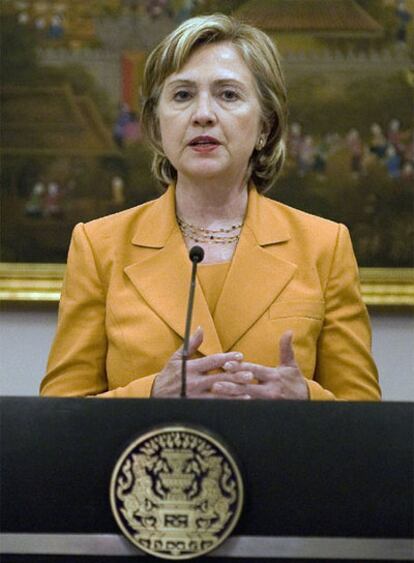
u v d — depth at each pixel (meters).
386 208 11.70
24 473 4.87
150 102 7.67
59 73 11.77
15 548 4.82
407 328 11.61
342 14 11.80
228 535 4.79
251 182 7.80
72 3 11.81
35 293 11.53
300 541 4.81
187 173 7.32
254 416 4.90
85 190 11.74
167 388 6.47
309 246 7.43
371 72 11.77
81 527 4.84
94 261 7.44
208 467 4.81
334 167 11.74
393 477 4.85
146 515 4.79
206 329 7.01
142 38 11.80
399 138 11.74
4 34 11.76
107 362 7.21
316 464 4.86
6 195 11.67
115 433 4.90
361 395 7.21
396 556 4.81
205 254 7.43
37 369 11.59
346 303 7.41
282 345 6.50
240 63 7.38
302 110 11.75
